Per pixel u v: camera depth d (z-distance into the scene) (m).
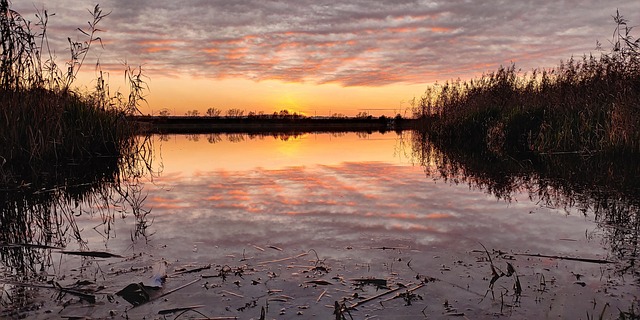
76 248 2.95
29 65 6.11
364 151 10.58
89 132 7.77
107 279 2.40
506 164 7.39
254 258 2.72
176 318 1.95
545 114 9.70
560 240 3.09
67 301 2.12
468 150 10.24
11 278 2.42
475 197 4.61
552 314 1.99
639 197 4.48
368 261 2.67
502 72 12.69
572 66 9.94
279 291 2.24
